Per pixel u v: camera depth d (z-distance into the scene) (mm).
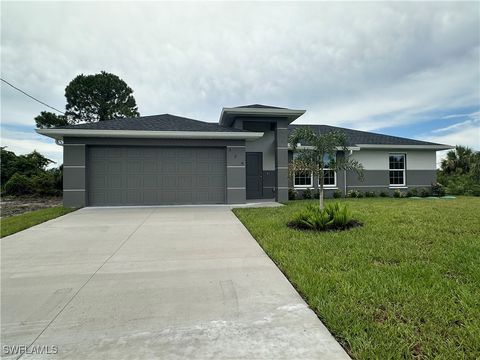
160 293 3180
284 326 2453
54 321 2594
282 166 12352
